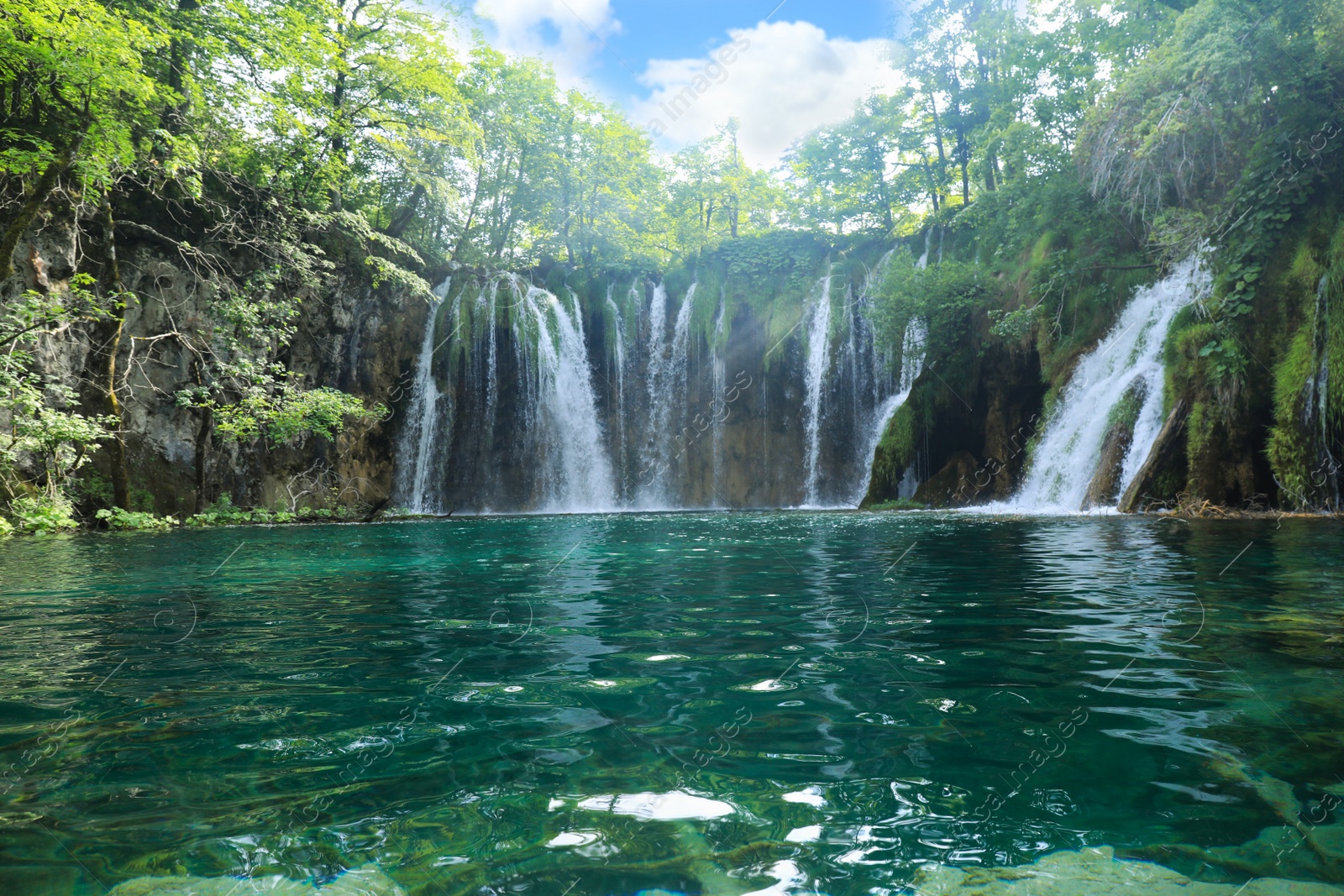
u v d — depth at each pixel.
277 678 2.82
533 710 2.38
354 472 22.81
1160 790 1.71
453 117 23.72
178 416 18.48
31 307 13.52
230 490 19.80
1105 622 3.69
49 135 14.09
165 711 2.39
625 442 26.98
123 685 2.72
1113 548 7.19
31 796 1.71
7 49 12.14
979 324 21.20
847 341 25.56
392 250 23.48
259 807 1.65
